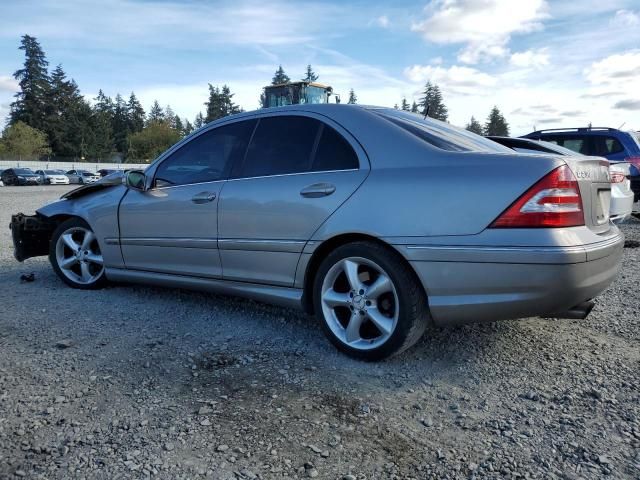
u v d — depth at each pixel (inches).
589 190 110.8
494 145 135.5
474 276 105.3
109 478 78.3
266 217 134.2
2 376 113.8
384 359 118.3
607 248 108.8
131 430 91.4
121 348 130.3
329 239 123.3
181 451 85.0
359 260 119.2
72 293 184.4
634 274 211.5
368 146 123.4
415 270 110.2
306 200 126.7
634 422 93.4
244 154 146.6
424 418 95.8
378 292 116.9
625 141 394.9
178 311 161.2
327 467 81.0
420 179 112.3
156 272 166.1
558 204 101.5
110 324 149.1
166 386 108.7
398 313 113.4
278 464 81.7
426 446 86.9
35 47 3216.0
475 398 103.6
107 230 177.5
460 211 106.4
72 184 1754.4
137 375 114.3
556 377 112.5
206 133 158.9
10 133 2886.3
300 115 139.4
